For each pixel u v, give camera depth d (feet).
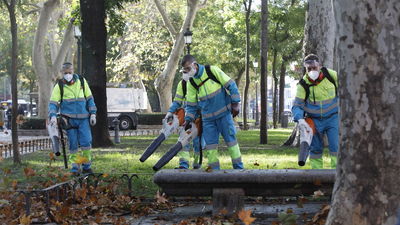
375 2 18.60
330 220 19.83
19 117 52.42
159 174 29.17
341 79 19.40
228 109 37.06
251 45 163.43
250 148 82.02
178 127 37.50
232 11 158.92
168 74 171.32
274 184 28.89
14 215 31.37
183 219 30.14
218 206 29.22
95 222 29.32
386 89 18.72
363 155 19.07
